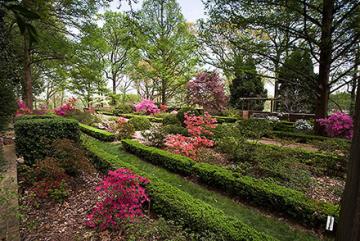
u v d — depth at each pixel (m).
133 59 15.56
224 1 5.86
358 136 0.83
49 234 1.89
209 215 1.93
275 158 3.78
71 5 7.07
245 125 5.57
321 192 2.96
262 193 2.55
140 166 3.98
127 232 1.87
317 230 2.15
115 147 5.30
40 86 14.03
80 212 2.28
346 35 5.68
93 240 1.82
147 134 5.32
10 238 1.65
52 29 7.94
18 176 2.82
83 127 7.15
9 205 2.05
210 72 11.66
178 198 2.24
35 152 3.13
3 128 3.06
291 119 10.77
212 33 7.21
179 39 14.08
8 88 3.06
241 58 7.06
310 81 6.60
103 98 15.89
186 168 3.48
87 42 8.90
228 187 2.89
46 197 2.49
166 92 16.09
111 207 1.97
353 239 0.82
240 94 15.12
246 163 3.73
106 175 3.22
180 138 4.36
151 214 2.32
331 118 5.97
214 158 4.26
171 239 1.71
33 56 9.09
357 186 0.81
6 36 2.65
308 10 6.06
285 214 2.42
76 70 11.58
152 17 13.16
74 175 3.12
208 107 11.48
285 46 6.25
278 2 5.50
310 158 4.08
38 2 1.07
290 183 3.07
